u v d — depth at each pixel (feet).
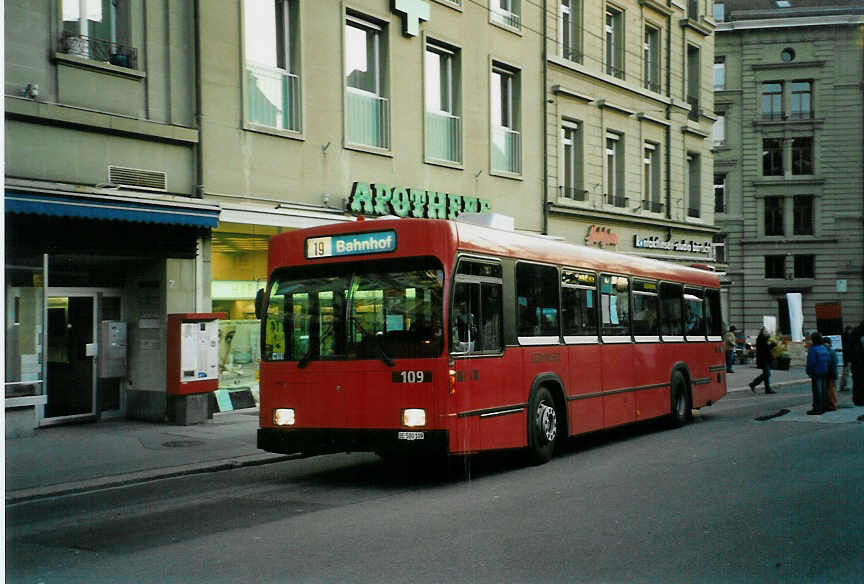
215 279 52.29
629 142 92.89
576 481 31.09
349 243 31.58
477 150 70.18
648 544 21.29
